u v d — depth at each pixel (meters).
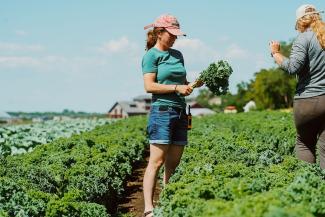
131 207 13.49
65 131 43.03
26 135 35.66
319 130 9.80
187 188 8.32
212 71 9.56
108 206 13.13
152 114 9.35
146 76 9.35
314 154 10.17
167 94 9.28
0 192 9.37
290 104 141.38
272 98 140.62
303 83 9.62
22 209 9.09
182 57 9.70
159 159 9.34
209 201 7.31
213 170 10.16
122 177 15.81
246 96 152.38
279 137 19.98
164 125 9.23
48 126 53.38
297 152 10.23
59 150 18.86
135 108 181.12
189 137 20.30
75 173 12.92
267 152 13.16
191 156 13.91
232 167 10.30
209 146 16.14
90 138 22.05
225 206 6.32
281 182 8.52
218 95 9.80
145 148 26.08
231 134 20.98
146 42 9.76
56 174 12.70
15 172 11.59
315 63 9.38
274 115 43.16
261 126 26.77
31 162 15.48
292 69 9.46
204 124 35.38
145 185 9.34
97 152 17.06
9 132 37.31
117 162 16.16
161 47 9.45
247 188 7.82
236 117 44.16
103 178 13.03
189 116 9.69
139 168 19.95
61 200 9.98
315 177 7.76
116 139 21.42
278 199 6.55
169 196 8.57
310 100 9.50
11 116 137.50
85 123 63.22
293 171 9.85
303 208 6.27
